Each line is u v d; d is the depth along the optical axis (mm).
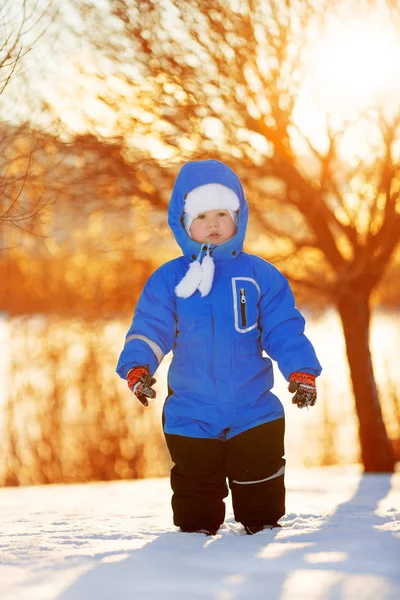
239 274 5605
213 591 3287
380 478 12773
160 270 5703
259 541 4512
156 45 14078
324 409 19328
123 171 14406
